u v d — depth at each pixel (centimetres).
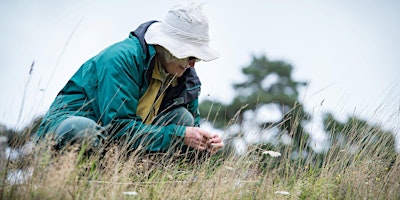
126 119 386
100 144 366
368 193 397
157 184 363
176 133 397
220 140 407
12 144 342
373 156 439
